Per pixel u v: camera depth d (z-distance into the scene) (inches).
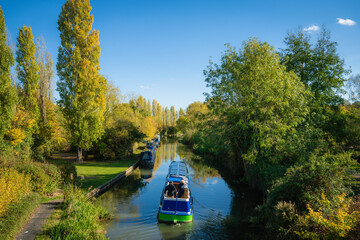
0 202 313.1
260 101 586.6
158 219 441.7
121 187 717.3
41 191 475.5
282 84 553.6
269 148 569.0
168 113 4301.2
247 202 578.6
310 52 850.8
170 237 390.0
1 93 602.5
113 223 438.3
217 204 564.7
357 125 908.6
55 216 377.4
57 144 1075.9
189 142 2175.2
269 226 364.2
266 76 598.5
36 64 898.1
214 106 671.1
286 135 589.9
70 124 970.1
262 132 545.0
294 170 395.9
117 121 1283.2
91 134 983.6
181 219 433.7
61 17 958.4
